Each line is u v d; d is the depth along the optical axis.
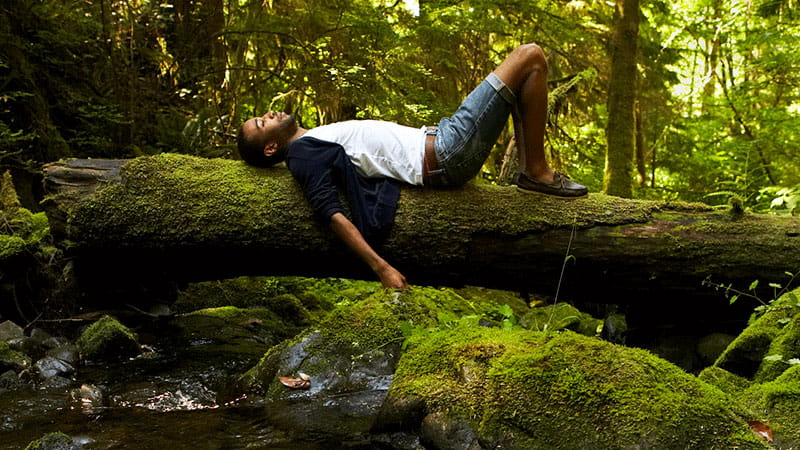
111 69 6.57
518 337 2.24
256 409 2.46
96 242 3.31
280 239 3.21
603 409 1.76
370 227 3.11
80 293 3.66
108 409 2.52
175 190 3.26
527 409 1.83
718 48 10.88
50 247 3.78
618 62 8.28
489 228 3.16
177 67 7.51
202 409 2.51
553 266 3.22
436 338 2.32
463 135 3.10
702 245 3.16
